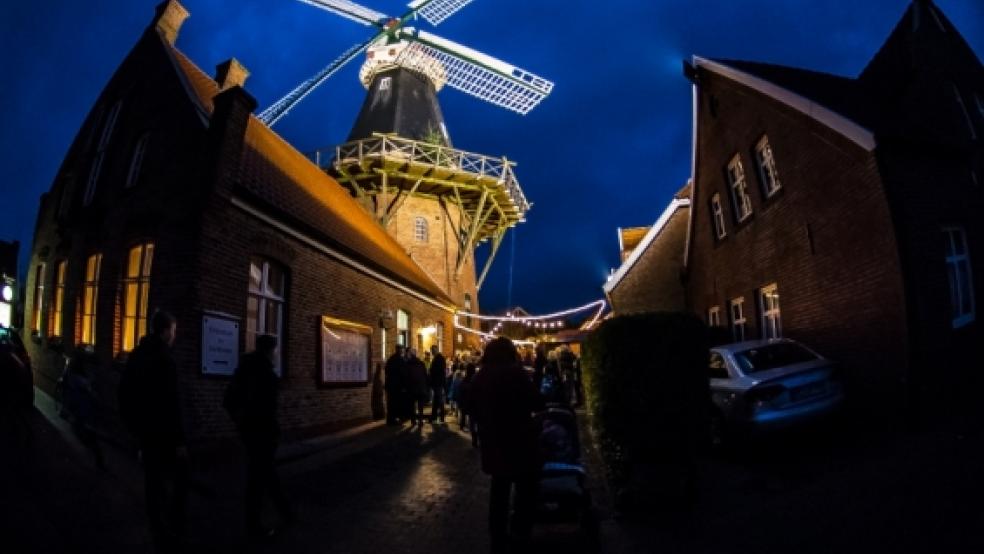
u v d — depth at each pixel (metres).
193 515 5.71
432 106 32.12
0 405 7.81
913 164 8.31
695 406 5.94
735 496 6.07
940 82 10.50
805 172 9.86
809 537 4.57
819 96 9.77
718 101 13.33
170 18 12.83
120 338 9.46
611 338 6.31
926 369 7.57
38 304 13.63
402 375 13.43
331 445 10.35
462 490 7.22
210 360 8.45
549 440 5.84
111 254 9.95
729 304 13.66
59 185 13.42
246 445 5.21
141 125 10.59
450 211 26.95
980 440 6.09
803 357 8.48
